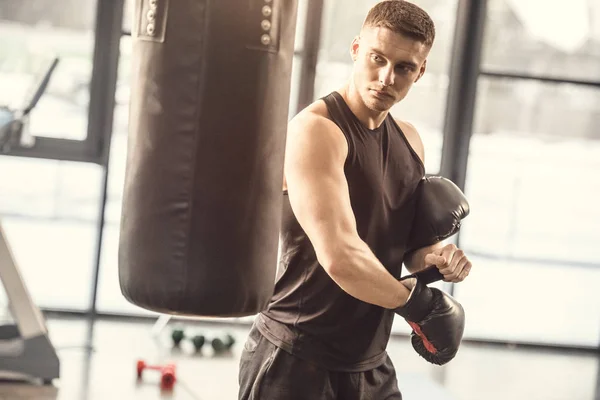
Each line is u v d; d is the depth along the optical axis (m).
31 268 5.72
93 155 5.40
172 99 1.40
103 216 5.39
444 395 4.55
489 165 6.02
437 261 2.17
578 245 6.24
